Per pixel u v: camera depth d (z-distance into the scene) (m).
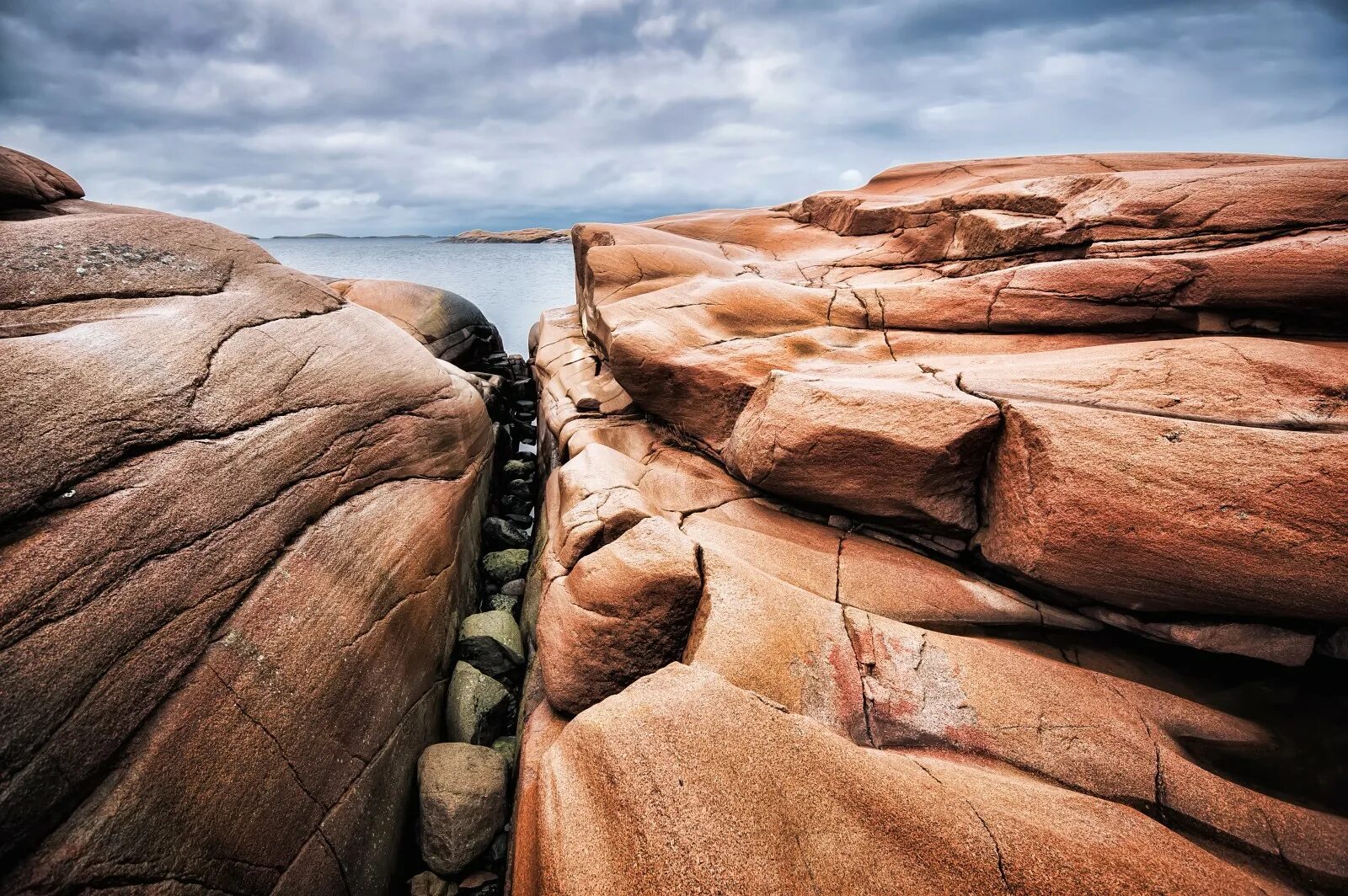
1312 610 4.81
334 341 7.18
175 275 5.89
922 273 12.82
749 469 7.89
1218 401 5.46
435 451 8.48
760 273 14.44
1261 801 4.08
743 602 5.44
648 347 9.60
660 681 4.52
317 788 4.72
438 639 7.14
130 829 3.55
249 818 4.18
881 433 6.64
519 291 44.00
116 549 3.98
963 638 5.44
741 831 3.43
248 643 4.56
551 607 6.28
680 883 3.21
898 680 5.01
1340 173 7.76
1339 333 6.50
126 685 3.78
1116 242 9.02
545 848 3.64
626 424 10.71
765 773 3.72
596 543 6.62
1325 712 4.93
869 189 18.95
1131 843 3.48
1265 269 6.65
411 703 6.19
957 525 6.68
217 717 4.20
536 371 17.58
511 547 10.89
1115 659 5.64
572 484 7.78
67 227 5.46
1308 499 4.76
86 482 4.02
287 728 4.61
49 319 4.64
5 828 3.13
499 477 13.79
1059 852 3.32
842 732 4.65
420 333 17.67
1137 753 4.43
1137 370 6.03
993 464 6.39
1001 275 8.91
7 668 3.29
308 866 4.50
